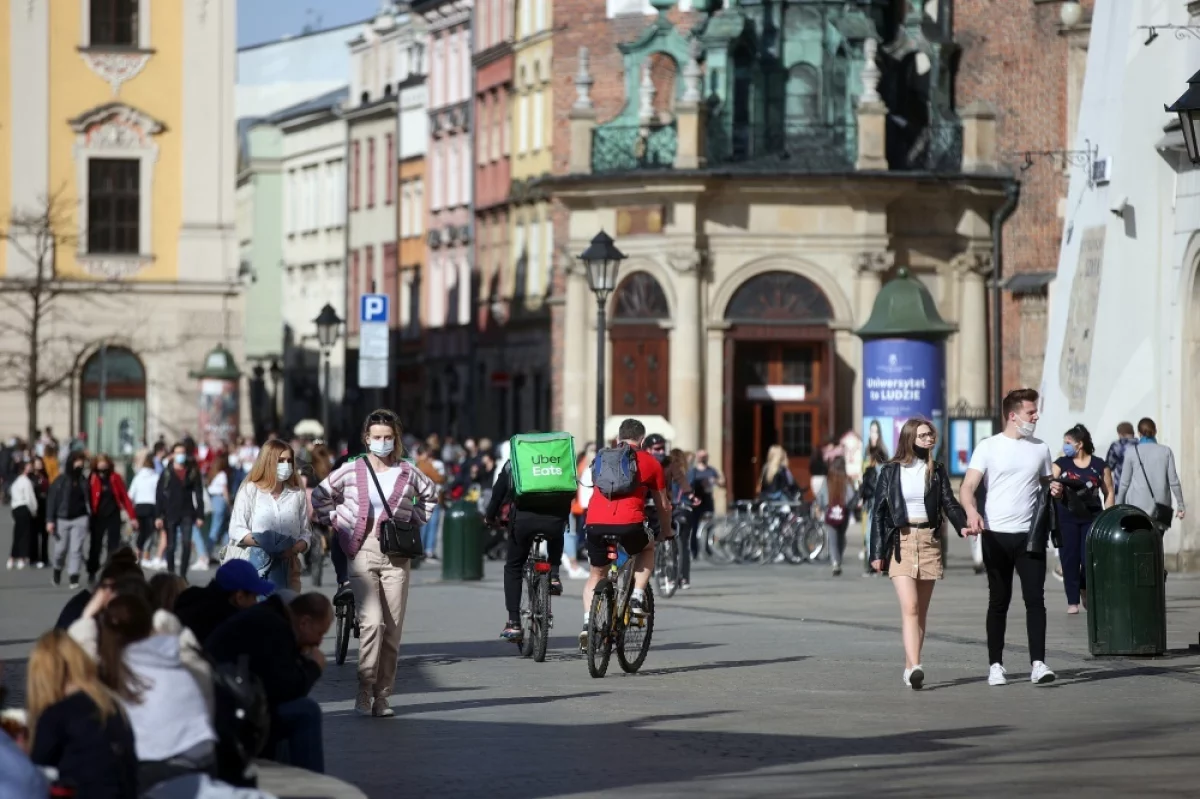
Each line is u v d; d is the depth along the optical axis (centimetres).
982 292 8444
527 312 11738
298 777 1917
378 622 2730
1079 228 5550
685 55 8781
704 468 6488
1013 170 8369
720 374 8394
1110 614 3378
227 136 10900
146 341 10769
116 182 10838
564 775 2252
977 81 8481
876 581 5647
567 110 10138
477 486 7156
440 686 3097
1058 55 8219
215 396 10569
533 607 3472
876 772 2248
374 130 15300
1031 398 3020
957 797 2080
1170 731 2556
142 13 10825
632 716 2739
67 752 1520
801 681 3130
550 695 2980
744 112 8588
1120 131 5288
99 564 5753
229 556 3294
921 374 6469
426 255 14050
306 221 17000
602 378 5753
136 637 1642
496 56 12425
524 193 11750
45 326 10681
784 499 6869
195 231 10856
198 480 5866
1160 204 5106
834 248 8362
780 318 8400
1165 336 5094
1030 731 2562
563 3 10100
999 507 3020
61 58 10762
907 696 2933
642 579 3281
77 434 10706
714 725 2642
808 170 8262
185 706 1642
